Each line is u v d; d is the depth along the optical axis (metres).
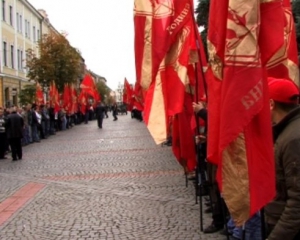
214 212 6.68
